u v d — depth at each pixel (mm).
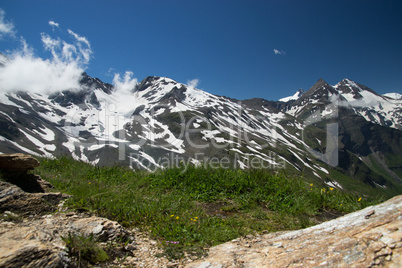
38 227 3750
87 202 5418
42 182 6488
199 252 4133
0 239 3119
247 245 4191
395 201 3217
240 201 7027
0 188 4805
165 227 4992
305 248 3135
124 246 3979
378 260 2232
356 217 3404
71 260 3184
